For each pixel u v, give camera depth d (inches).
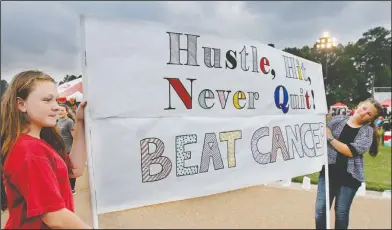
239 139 68.5
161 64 57.7
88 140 50.8
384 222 97.0
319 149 88.9
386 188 119.9
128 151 54.5
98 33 51.6
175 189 59.6
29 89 56.0
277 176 75.9
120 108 53.3
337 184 97.7
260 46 73.1
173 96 59.0
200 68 62.5
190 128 61.2
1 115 55.4
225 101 66.3
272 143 74.9
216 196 114.6
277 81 76.6
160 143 57.7
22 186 52.4
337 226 97.0
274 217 102.5
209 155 63.7
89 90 50.8
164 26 58.2
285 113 78.5
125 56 53.9
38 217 54.0
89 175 51.2
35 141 54.9
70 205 60.3
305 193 124.1
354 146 94.9
